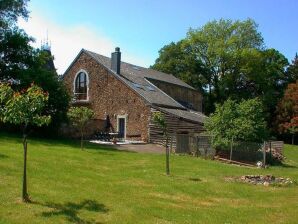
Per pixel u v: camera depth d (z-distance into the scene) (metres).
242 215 14.40
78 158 22.41
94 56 43.84
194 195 16.77
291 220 14.23
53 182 15.73
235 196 17.39
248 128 32.03
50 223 11.38
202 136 33.16
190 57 67.50
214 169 24.25
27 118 12.90
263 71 67.38
